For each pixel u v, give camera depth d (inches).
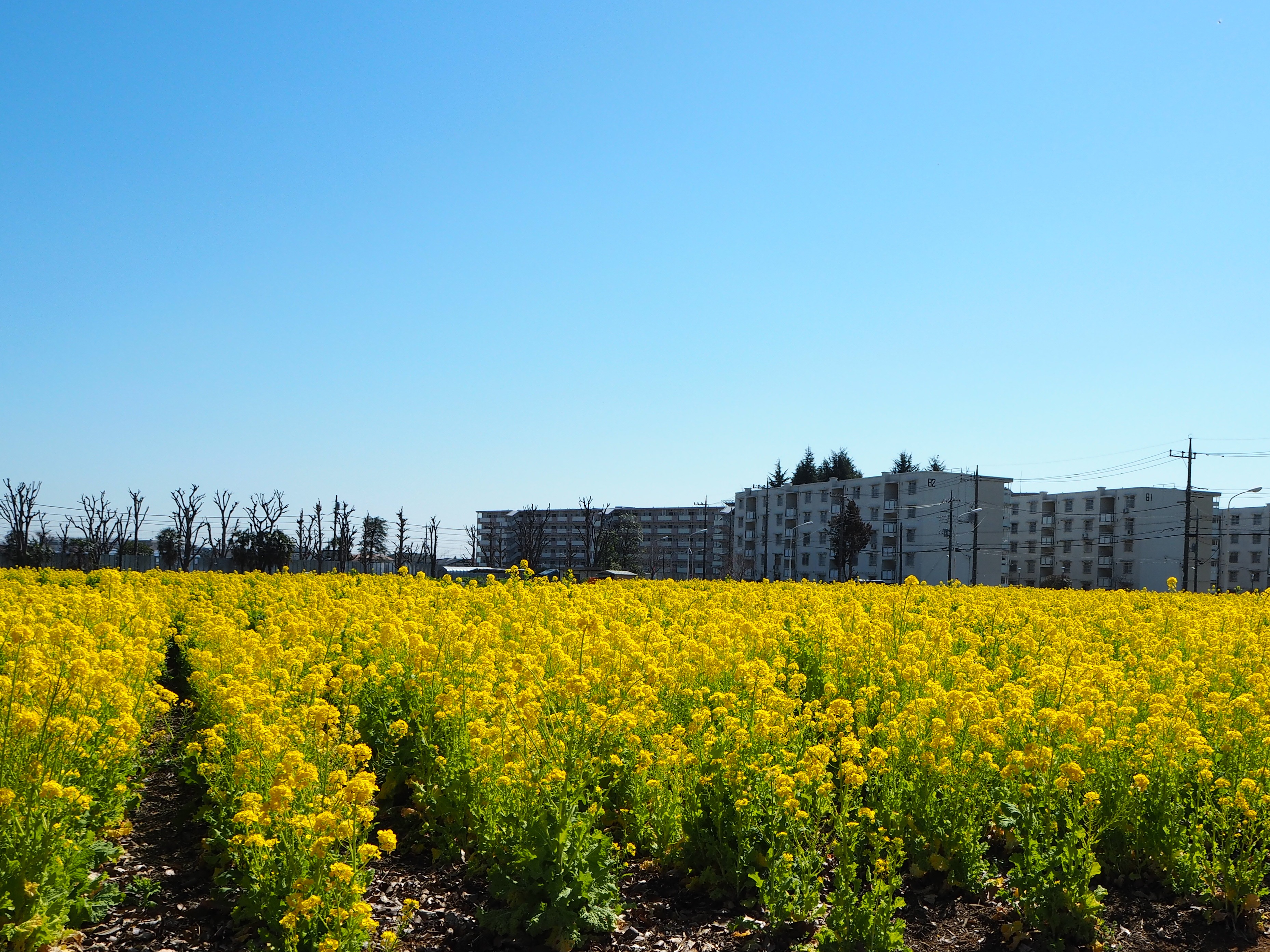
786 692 370.3
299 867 195.5
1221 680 361.7
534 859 217.2
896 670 357.7
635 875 253.3
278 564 2449.6
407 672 329.7
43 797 197.9
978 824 249.0
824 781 249.3
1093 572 3661.4
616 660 317.1
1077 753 256.2
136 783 307.6
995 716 271.0
